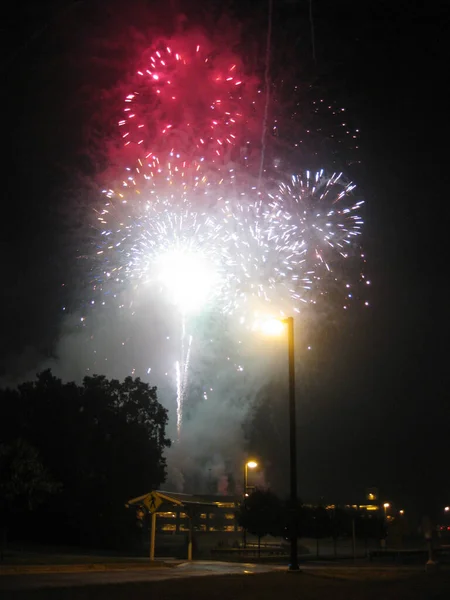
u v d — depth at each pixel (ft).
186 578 63.57
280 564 114.11
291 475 80.84
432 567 84.43
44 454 139.95
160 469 160.66
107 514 147.23
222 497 195.83
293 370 83.97
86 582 59.82
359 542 208.74
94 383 156.15
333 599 46.98
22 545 129.80
